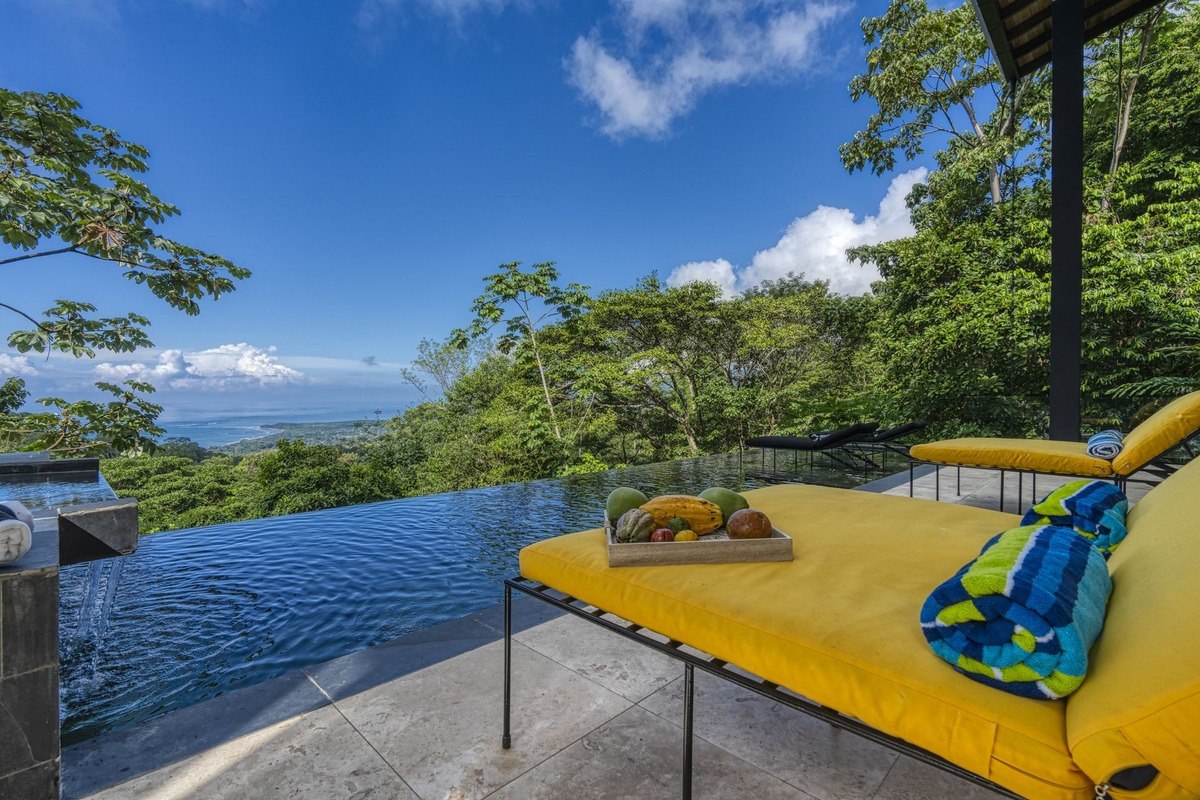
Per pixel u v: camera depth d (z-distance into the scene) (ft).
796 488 5.72
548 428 42.42
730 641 2.61
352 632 9.02
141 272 19.58
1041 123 31.45
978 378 28.09
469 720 4.06
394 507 18.49
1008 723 1.78
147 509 37.22
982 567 2.16
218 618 9.58
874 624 2.43
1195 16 27.40
